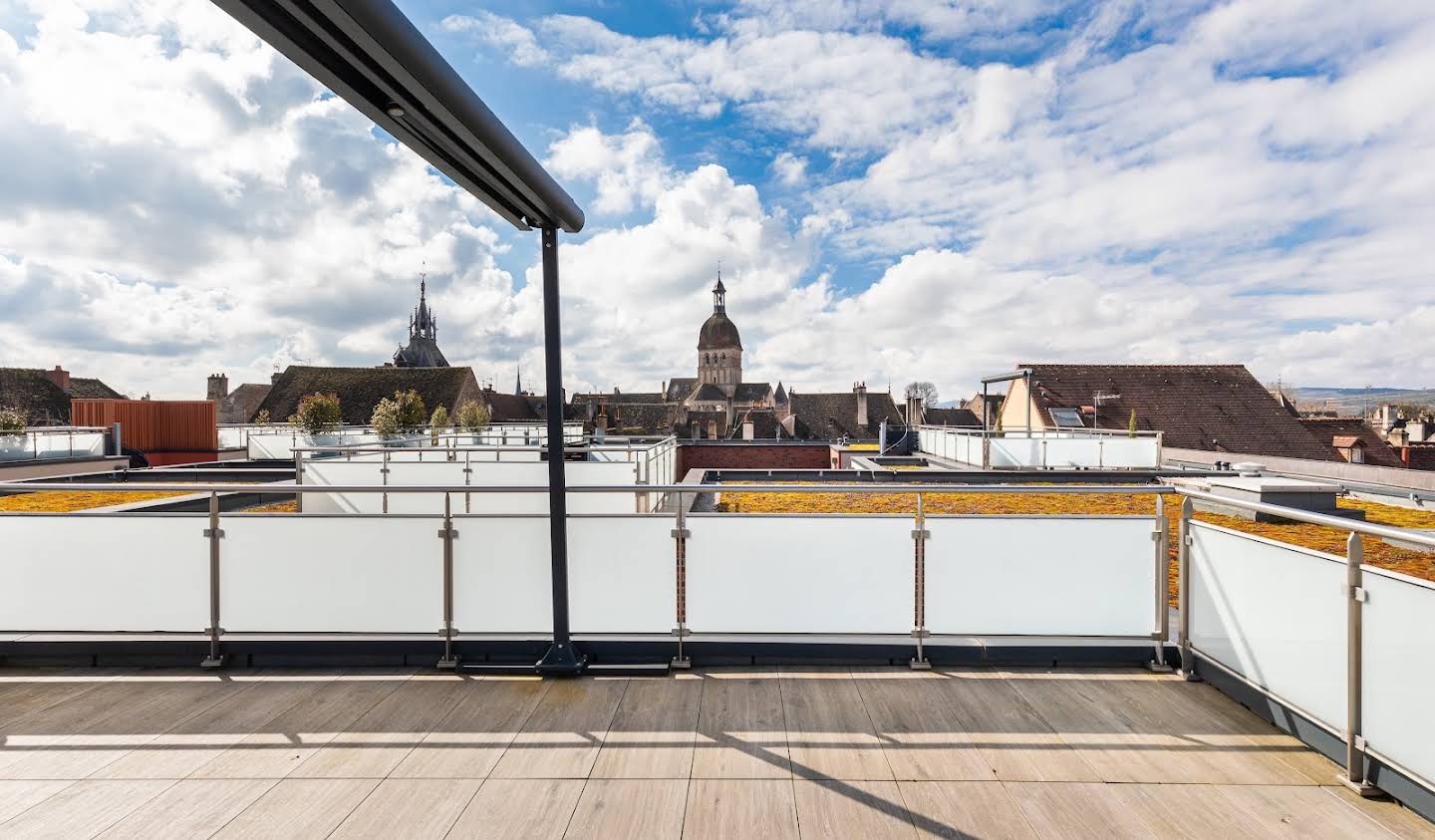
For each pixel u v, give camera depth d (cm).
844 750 288
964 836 229
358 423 5197
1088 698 341
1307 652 290
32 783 264
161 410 2216
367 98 217
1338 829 232
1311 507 1018
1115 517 384
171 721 318
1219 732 303
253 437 1931
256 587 394
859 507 1085
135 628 396
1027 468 1750
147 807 248
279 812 245
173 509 995
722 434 7269
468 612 394
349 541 392
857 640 389
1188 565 369
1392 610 247
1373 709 254
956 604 389
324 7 158
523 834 231
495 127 251
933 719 316
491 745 293
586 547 393
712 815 241
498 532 393
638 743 295
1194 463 1972
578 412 8025
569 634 384
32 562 396
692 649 389
